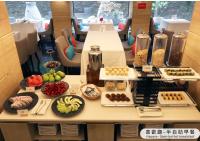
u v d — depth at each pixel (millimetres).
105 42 2766
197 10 1458
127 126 1403
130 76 1337
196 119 1274
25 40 2846
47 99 1479
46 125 1464
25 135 1410
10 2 4727
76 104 1378
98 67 1633
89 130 1362
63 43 2865
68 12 4410
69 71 2969
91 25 3842
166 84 1532
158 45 1601
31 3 4734
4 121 1329
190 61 1554
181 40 1605
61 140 1546
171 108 1384
